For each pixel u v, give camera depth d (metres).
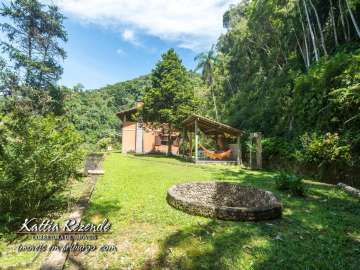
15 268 2.53
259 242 3.16
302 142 9.42
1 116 3.56
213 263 2.64
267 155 11.95
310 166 8.89
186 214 4.23
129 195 5.48
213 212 4.03
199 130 16.53
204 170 10.32
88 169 8.82
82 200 4.94
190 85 18.02
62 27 17.97
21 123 3.64
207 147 19.59
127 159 14.21
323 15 16.16
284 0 19.91
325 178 8.08
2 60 14.81
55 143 4.19
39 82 16.44
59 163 4.34
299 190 5.80
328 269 2.54
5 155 3.42
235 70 32.31
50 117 4.40
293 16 19.02
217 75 33.38
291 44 20.11
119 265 2.61
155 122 17.66
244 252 2.88
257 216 3.92
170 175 8.52
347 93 7.84
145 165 11.39
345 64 9.21
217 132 16.12
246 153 13.86
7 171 3.39
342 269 2.54
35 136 3.75
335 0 15.00
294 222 3.93
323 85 9.99
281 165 10.80
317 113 9.97
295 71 16.91
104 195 5.43
